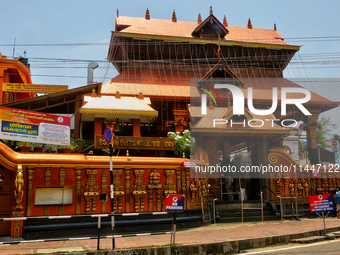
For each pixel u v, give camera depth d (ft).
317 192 74.38
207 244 38.88
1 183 46.19
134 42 120.57
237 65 129.08
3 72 84.79
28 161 46.91
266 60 132.77
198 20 142.92
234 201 67.92
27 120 54.39
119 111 63.52
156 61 121.39
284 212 64.18
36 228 45.62
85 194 49.26
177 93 106.22
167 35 120.26
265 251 39.09
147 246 37.88
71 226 47.55
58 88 84.84
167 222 52.85
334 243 42.24
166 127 96.53
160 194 53.72
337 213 67.46
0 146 46.21
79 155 51.11
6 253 34.40
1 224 45.44
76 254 33.86
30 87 83.61
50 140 56.39
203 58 126.82
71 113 77.25
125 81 111.45
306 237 46.24
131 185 52.70
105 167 51.62
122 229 50.31
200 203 57.41
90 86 75.41
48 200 47.96
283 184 72.08
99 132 65.31
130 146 58.54
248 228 52.80
